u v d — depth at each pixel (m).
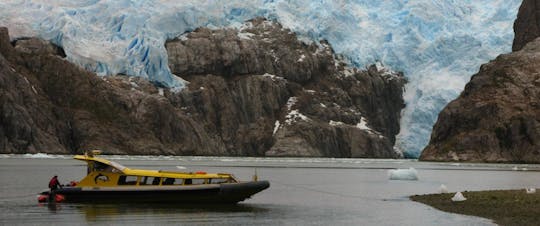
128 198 110.81
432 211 107.62
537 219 97.06
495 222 94.81
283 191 147.38
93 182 112.19
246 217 101.38
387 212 107.75
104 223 94.81
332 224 95.88
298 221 98.50
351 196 136.00
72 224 94.00
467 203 114.94
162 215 101.38
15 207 108.69
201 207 109.75
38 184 149.50
